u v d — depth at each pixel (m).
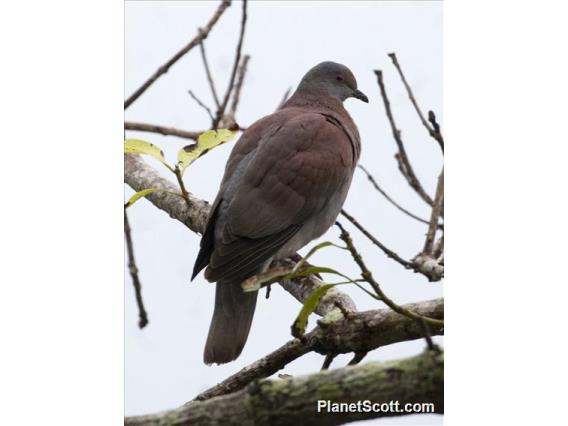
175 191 9.40
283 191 8.85
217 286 8.51
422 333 6.11
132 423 4.90
